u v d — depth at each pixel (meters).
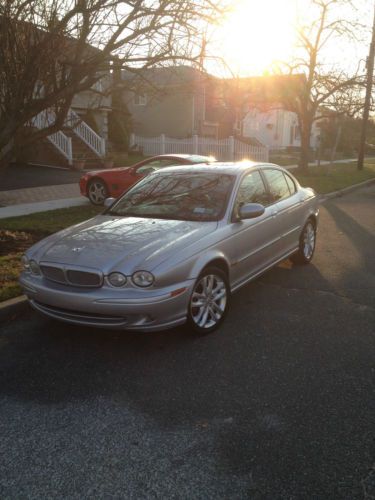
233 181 5.32
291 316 5.08
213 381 3.72
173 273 4.06
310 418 3.21
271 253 5.83
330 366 3.96
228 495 2.52
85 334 4.62
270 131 45.22
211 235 4.58
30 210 10.88
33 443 2.98
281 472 2.69
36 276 4.41
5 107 6.05
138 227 4.71
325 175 20.73
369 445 2.93
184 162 11.20
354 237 9.19
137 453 2.87
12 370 3.94
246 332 4.66
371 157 43.88
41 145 19.92
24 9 5.45
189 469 2.72
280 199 6.23
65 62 5.83
